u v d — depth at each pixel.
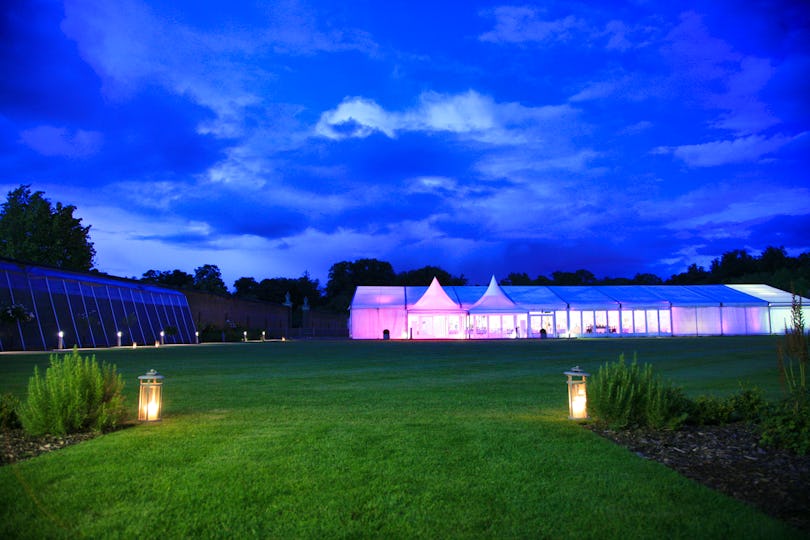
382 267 96.50
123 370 15.93
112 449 5.82
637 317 45.25
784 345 7.07
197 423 7.37
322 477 4.88
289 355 23.30
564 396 10.20
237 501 4.30
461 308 44.94
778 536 3.59
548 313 45.34
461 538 3.66
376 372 15.22
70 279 32.09
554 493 4.48
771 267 78.25
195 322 46.38
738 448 5.93
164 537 3.68
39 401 6.54
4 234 41.72
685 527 3.78
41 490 4.53
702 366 16.56
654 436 6.56
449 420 7.59
